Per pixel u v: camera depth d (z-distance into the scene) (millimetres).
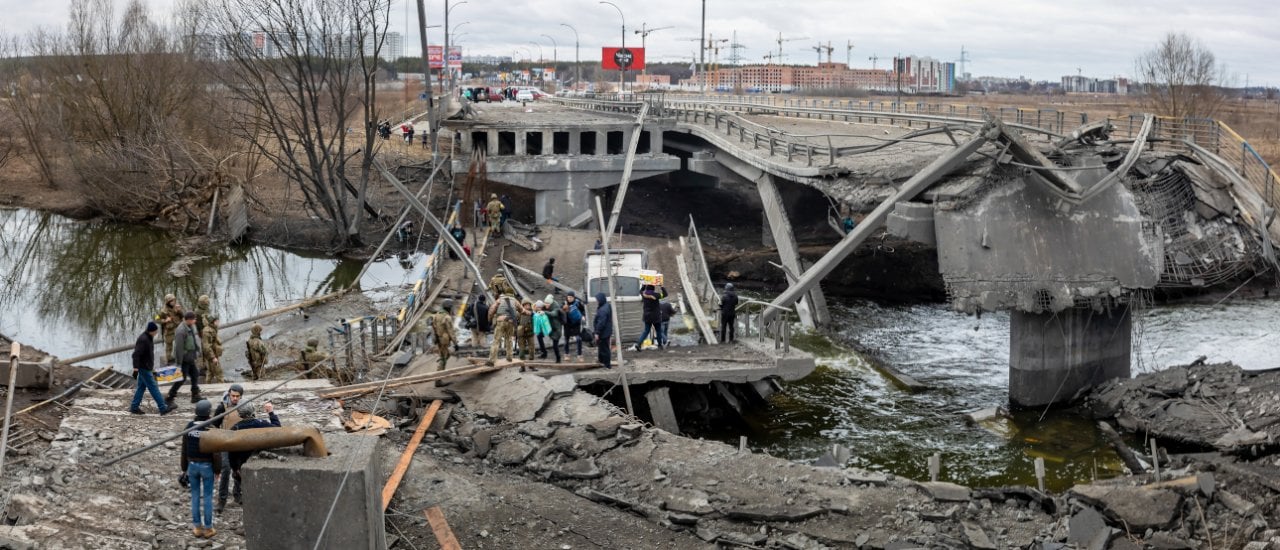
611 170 52500
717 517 16125
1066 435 25375
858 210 32125
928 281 42312
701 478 17531
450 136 75938
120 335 34312
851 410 27281
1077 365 28281
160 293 40875
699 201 63000
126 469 16250
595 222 53094
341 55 48688
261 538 11508
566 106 98500
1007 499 16844
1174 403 25250
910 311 39844
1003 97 165500
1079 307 27719
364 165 48969
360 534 11516
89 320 36719
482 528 15719
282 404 20234
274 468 11383
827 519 16016
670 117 57344
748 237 54938
